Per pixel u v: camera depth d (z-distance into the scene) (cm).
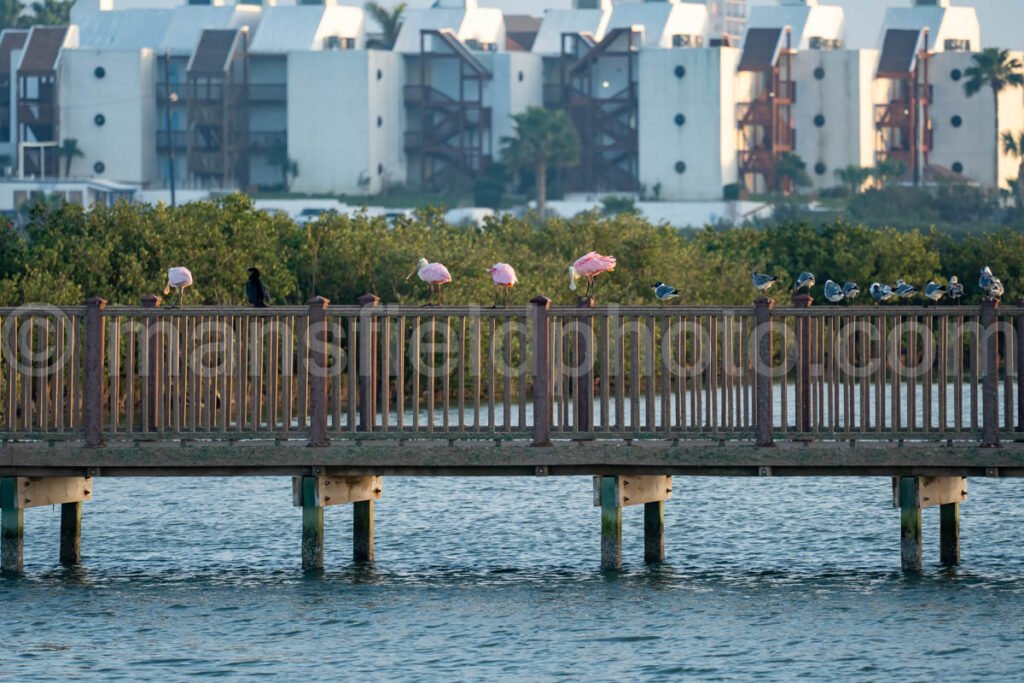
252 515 8688
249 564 7294
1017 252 17550
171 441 6556
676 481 9862
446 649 5856
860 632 6022
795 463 6153
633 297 15175
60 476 6456
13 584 6788
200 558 7444
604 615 6272
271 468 6400
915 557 6788
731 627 6097
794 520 8431
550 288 14162
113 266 12238
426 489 9569
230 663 5712
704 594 6600
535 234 16200
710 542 7812
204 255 12531
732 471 6234
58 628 6131
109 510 8850
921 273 17488
